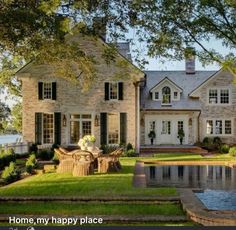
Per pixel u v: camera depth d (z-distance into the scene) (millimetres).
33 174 20391
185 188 15211
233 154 29859
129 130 34281
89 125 34562
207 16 13664
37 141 34344
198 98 38875
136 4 14117
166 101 38688
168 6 13648
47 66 34531
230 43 14375
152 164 25672
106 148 31703
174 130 38312
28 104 34562
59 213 11359
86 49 34094
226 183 17594
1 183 17281
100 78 34406
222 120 38594
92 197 12891
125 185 15578
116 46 15773
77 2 13305
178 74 42312
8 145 29562
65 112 34469
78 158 19203
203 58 14508
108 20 14828
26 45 16062
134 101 34312
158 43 14383
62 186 15422
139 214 11195
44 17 13055
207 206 12484
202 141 38312
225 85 38656
